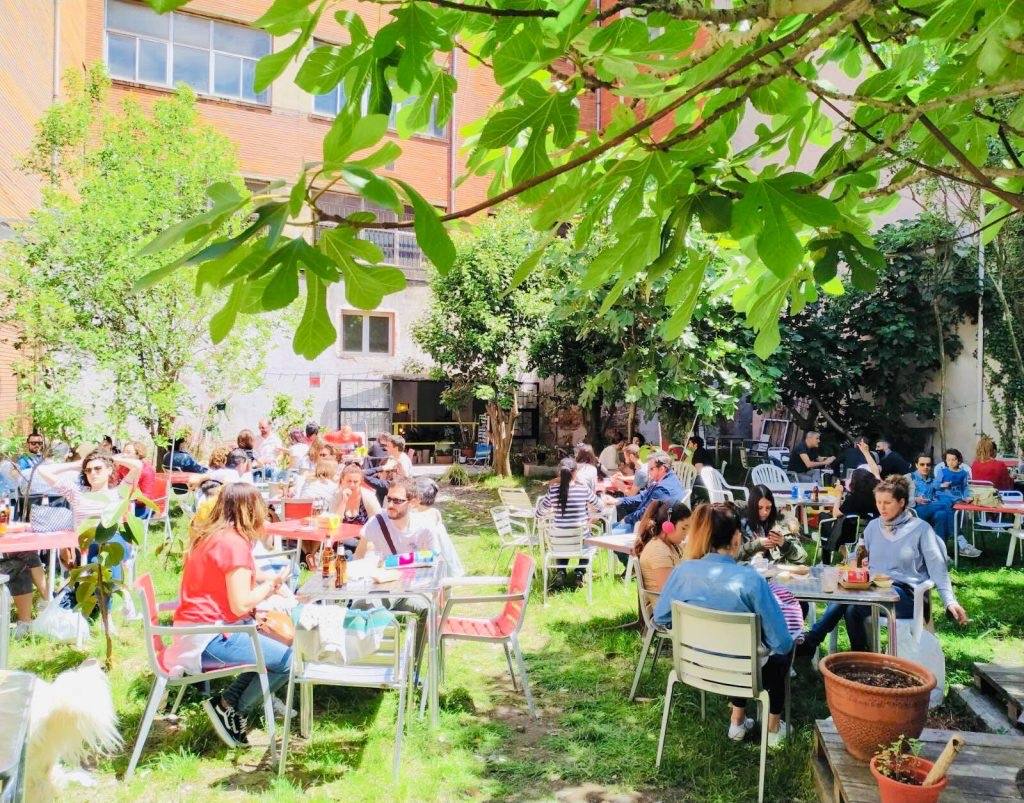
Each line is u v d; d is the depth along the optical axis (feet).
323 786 12.89
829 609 17.48
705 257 5.75
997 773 9.95
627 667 18.48
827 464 40.11
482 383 51.39
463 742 14.56
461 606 24.27
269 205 3.69
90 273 30.99
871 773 10.02
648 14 4.89
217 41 57.77
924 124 5.71
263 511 14.87
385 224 4.10
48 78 45.19
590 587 23.91
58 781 10.39
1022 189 8.59
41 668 17.60
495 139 4.86
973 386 42.96
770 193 4.56
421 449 68.59
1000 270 38.73
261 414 56.03
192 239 3.71
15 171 39.40
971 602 23.12
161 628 13.20
